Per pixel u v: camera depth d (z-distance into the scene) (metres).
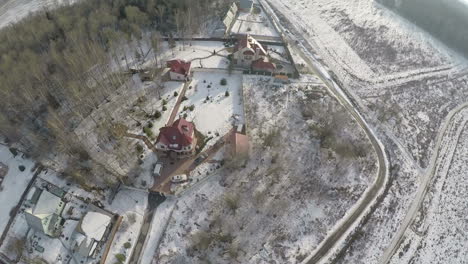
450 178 66.75
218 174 61.12
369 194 61.81
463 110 81.94
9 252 51.28
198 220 55.38
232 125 69.12
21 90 65.56
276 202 58.31
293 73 82.44
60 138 61.06
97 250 51.41
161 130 62.06
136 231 53.88
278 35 96.75
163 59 84.06
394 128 75.00
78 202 56.66
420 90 85.44
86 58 75.00
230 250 51.97
